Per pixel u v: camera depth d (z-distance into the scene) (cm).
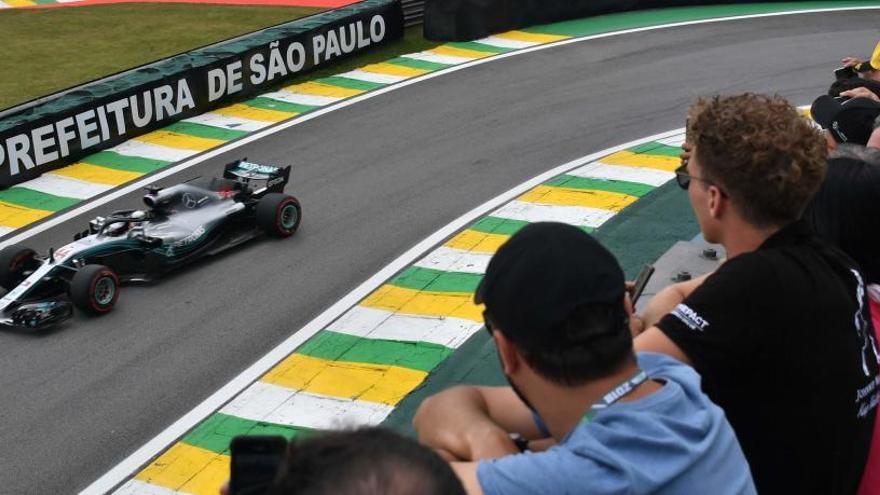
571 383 184
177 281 973
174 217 1001
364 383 784
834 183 284
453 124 1385
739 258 237
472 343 831
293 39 1582
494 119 1399
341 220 1100
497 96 1495
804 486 237
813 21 1859
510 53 1708
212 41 1844
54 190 1216
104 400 786
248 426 741
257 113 1459
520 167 1227
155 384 805
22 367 835
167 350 855
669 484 181
